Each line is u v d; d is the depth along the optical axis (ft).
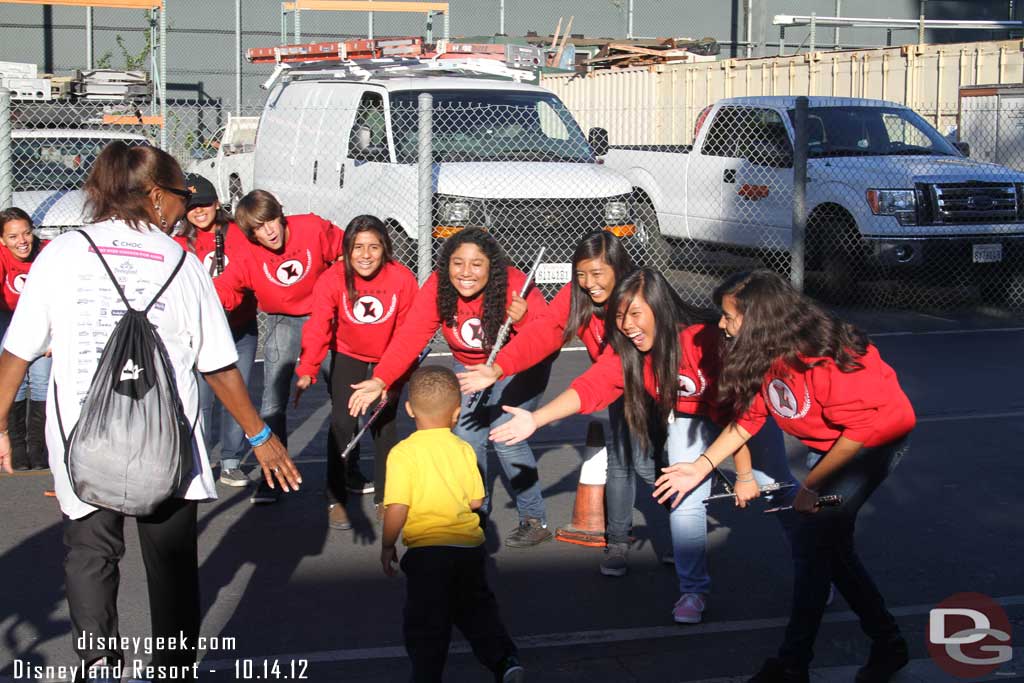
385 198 37.04
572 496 22.72
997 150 50.67
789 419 13.97
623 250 16.74
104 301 12.02
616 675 14.97
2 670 14.80
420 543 13.42
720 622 16.70
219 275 20.99
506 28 95.61
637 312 15.11
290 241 21.03
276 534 20.30
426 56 43.45
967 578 18.35
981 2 104.99
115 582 12.53
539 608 17.17
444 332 18.53
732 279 13.78
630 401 15.44
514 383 18.60
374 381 17.87
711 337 15.23
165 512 12.51
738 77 66.44
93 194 12.55
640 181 47.98
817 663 15.33
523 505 19.70
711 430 16.12
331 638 16.06
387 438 20.48
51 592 17.43
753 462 16.12
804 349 13.28
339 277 19.35
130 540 19.63
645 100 69.77
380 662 15.34
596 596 17.66
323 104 40.96
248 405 12.98
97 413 11.60
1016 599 17.53
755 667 15.23
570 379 32.27
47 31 85.76
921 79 59.41
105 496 11.64
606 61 77.61
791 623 14.16
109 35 87.10
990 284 43.21
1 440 12.43
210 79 89.35
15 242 22.95
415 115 38.40
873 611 14.48
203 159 55.21
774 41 101.71
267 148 43.83
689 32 100.17
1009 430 27.12
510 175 37.32
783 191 41.65
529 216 37.27
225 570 18.58
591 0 97.55
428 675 13.32
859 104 43.86
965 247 40.09
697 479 14.29
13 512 21.12
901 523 20.89
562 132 40.93
